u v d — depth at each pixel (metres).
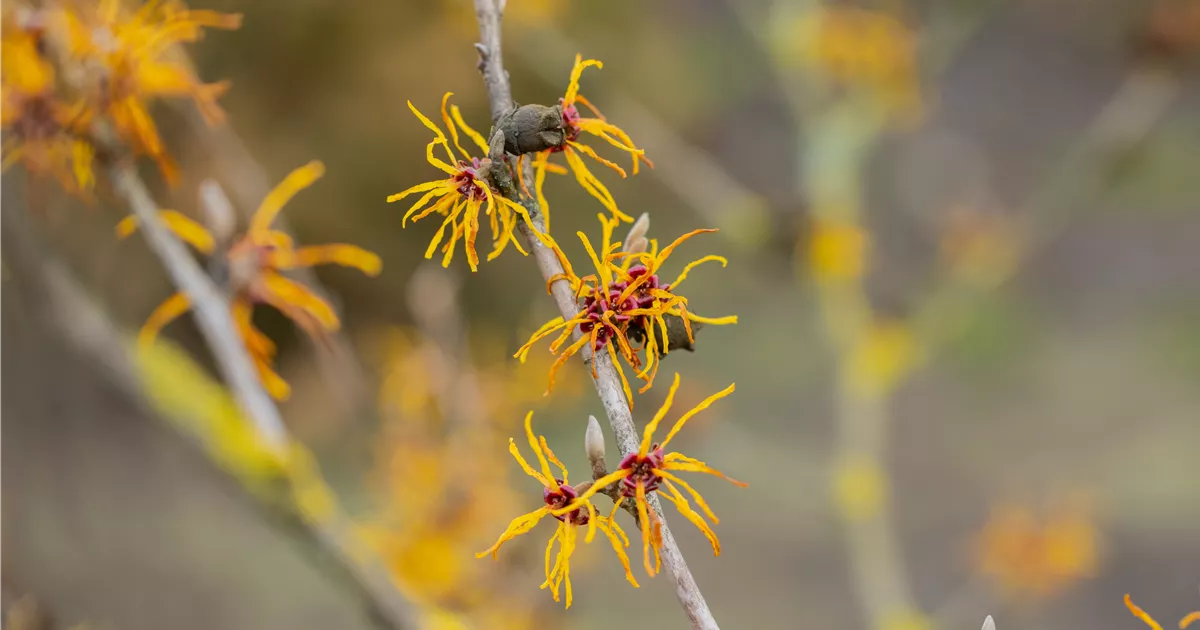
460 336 1.55
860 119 2.68
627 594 3.30
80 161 0.97
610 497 0.87
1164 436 4.92
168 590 2.70
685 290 6.14
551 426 3.85
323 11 5.03
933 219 5.07
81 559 1.55
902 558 4.05
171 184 0.98
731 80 7.72
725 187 2.63
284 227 1.25
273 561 3.40
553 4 2.66
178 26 0.97
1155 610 3.63
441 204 0.88
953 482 4.66
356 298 5.33
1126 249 6.88
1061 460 4.78
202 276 0.98
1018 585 2.06
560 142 0.88
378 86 5.28
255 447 1.04
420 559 1.42
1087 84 8.16
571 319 0.88
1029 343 5.95
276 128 5.18
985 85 8.31
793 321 6.02
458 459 1.47
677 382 0.87
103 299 1.04
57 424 1.33
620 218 0.89
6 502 1.30
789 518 4.09
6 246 1.01
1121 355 5.84
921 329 2.51
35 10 0.97
